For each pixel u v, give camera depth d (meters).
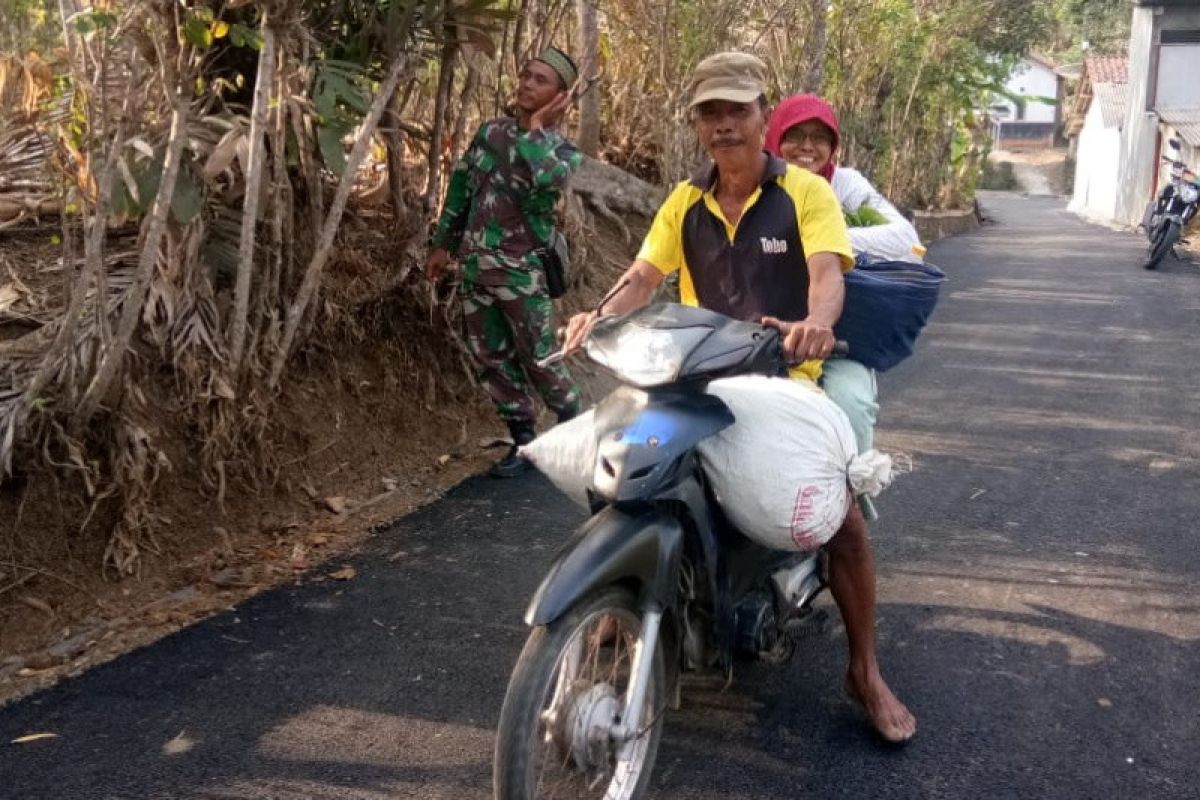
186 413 4.59
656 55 9.33
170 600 4.05
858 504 3.71
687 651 2.98
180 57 4.42
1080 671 3.69
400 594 4.17
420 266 5.96
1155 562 4.55
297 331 5.20
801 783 3.08
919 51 18.73
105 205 3.93
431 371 5.98
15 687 3.47
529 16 6.91
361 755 3.17
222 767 3.10
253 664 3.64
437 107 5.79
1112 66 34.19
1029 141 64.12
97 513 4.17
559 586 2.52
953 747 3.25
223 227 4.84
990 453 6.01
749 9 10.28
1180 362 8.39
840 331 3.54
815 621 3.54
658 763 3.16
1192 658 3.78
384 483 5.22
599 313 3.04
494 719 3.37
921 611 4.10
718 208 3.33
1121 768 3.16
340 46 5.12
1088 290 12.49
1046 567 4.50
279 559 4.43
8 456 3.92
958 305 11.20
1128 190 26.31
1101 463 5.84
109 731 3.25
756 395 2.91
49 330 4.34
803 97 4.02
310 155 4.96
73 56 4.06
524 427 5.49
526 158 5.14
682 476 2.75
